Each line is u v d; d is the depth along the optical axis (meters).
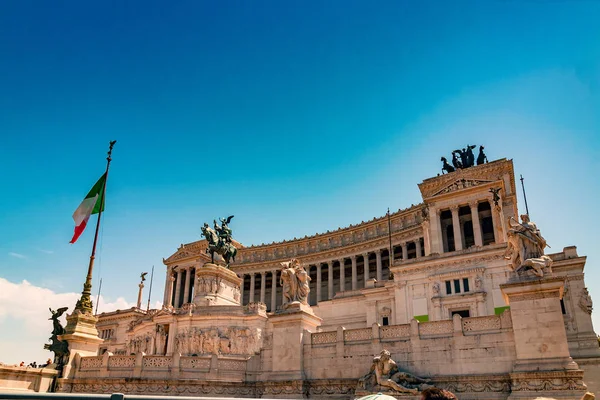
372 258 110.25
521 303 27.59
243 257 127.19
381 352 29.64
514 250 29.98
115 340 96.50
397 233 101.44
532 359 26.34
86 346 37.72
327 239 117.00
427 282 62.16
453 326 29.30
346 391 30.75
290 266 37.41
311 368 32.72
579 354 44.78
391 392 28.16
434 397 6.82
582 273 47.97
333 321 70.81
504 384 26.78
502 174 86.06
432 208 89.19
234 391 33.56
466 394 27.38
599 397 40.19
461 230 89.25
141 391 33.94
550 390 25.08
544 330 26.59
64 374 35.69
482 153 94.69
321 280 117.19
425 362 29.28
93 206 43.50
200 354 55.94
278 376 32.91
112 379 34.78
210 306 60.19
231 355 55.25
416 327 30.27
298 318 33.91
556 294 27.02
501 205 82.88
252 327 57.56
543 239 29.55
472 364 28.06
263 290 121.31
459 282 60.09
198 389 33.47
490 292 57.62
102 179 43.81
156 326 61.59
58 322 37.97
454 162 96.25
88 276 39.75
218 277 69.31
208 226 76.44
